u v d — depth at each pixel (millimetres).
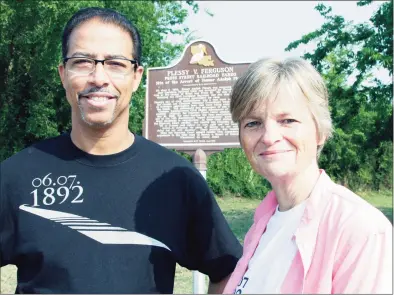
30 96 18062
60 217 2150
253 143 1909
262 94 1828
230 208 13828
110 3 15914
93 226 2146
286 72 1834
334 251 1621
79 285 2055
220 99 5598
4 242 2191
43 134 17312
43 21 14789
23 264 2154
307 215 1772
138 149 2328
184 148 5578
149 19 17797
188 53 5727
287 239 1864
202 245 2400
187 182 2338
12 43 16531
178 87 5723
